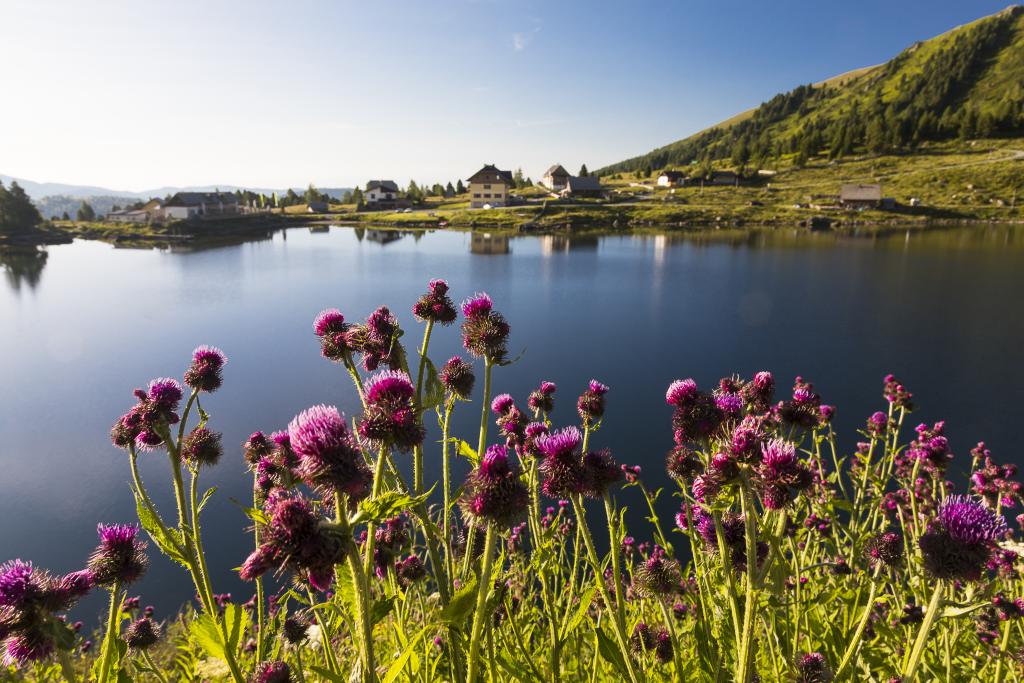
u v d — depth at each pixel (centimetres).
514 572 412
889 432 655
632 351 3859
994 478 574
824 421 621
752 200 15412
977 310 4581
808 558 513
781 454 265
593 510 1781
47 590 255
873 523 580
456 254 9444
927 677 403
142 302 5666
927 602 406
